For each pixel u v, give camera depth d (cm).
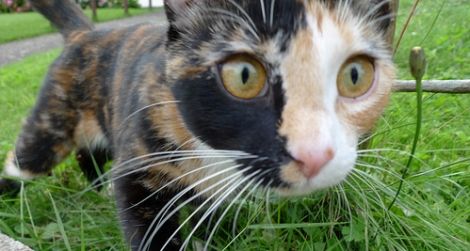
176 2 25
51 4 40
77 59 36
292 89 22
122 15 246
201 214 32
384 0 26
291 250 31
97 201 37
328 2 23
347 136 23
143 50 31
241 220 32
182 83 24
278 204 31
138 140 27
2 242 27
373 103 24
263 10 22
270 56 22
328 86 22
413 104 42
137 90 28
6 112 78
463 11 80
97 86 35
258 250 30
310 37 22
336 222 30
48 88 37
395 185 32
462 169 36
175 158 27
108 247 32
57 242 32
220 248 31
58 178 41
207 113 23
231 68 23
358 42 23
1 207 38
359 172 27
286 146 22
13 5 283
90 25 40
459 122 43
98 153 39
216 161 26
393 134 37
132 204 29
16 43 180
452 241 29
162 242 29
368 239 30
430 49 63
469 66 56
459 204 33
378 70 24
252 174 23
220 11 24
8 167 40
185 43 24
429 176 33
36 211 36
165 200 29
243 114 23
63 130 37
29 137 38
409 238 29
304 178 22
